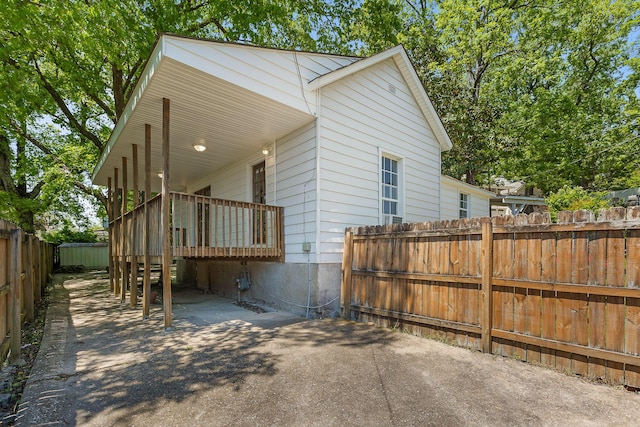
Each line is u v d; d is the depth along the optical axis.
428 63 14.57
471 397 2.60
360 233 5.25
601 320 2.85
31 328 5.04
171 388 2.79
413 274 4.39
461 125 13.91
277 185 6.62
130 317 5.54
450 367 3.21
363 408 2.44
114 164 8.44
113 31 7.29
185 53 3.94
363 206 6.55
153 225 5.45
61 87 10.88
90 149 13.83
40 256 7.71
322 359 3.45
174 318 5.44
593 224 2.90
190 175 9.96
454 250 3.96
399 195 7.71
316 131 5.71
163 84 4.40
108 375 3.06
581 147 14.97
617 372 2.76
